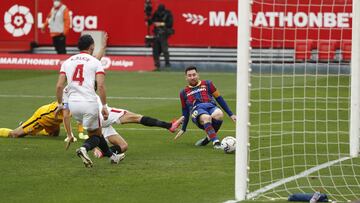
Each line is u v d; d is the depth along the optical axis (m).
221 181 33.59
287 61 81.94
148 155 40.38
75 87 36.09
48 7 99.12
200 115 42.66
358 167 37.34
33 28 99.44
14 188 31.95
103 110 36.12
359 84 40.72
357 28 40.69
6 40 99.38
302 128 50.94
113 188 32.03
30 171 35.62
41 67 96.06
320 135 47.91
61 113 45.09
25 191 31.39
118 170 35.97
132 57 95.38
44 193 31.05
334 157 40.22
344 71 78.88
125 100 66.69
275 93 68.25
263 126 51.47
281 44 83.44
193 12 96.75
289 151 41.78
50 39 98.88
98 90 35.88
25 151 41.25
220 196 30.64
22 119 55.91
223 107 43.31
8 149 41.88
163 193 31.11
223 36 96.75
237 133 30.12
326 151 42.03
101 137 36.94
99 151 39.38
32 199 29.97
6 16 99.44
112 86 77.69
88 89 36.03
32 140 45.22
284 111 58.06
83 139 45.91
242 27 30.02
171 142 45.28
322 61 74.56
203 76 89.38
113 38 97.75
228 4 96.50
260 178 34.31
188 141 45.72
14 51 99.00
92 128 36.41
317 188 32.41
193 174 35.12
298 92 69.12
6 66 96.50
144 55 97.50
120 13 97.75
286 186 32.72
